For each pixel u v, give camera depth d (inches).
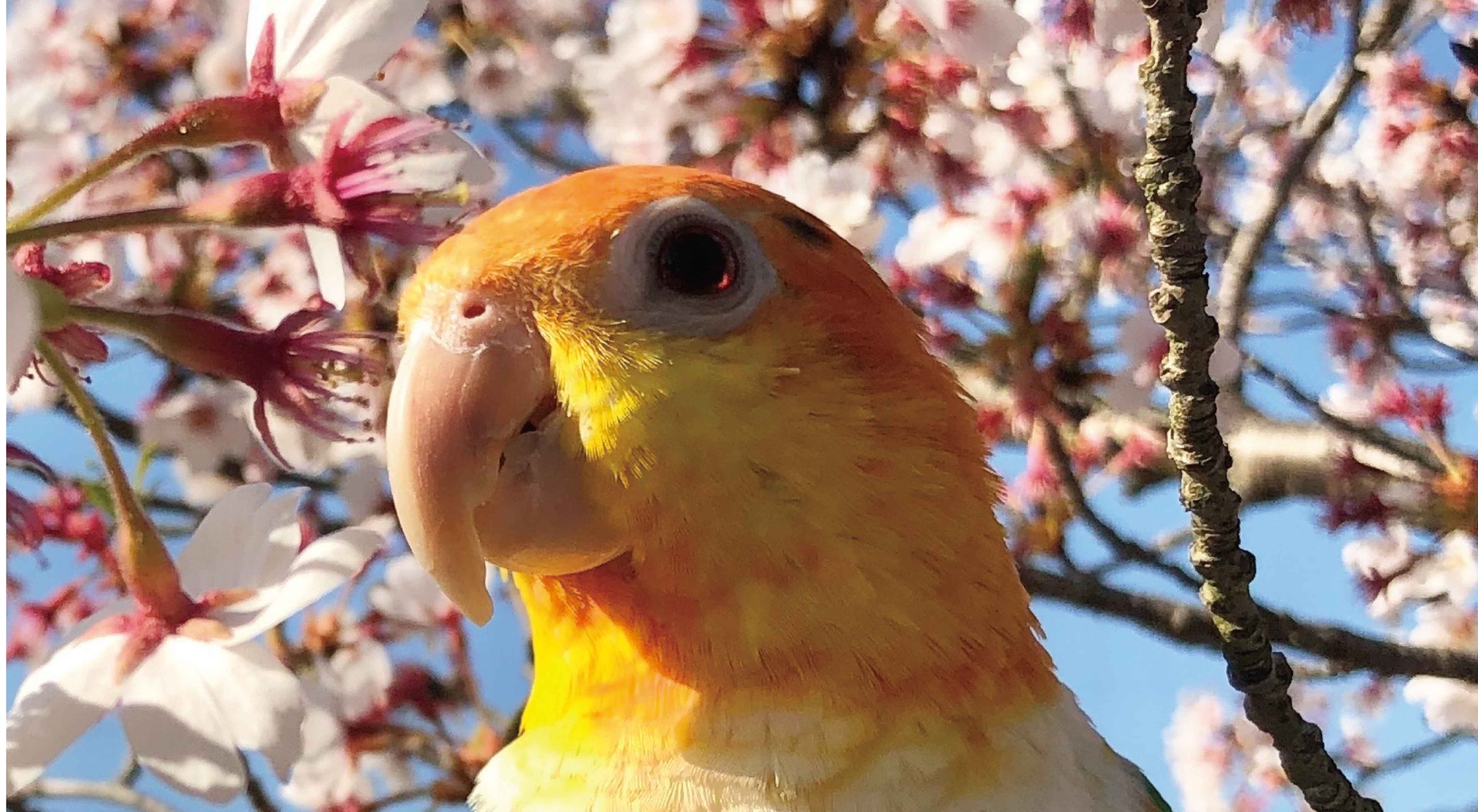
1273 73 20.1
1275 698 10.8
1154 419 15.2
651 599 10.0
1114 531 13.5
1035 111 15.3
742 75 15.0
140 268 14.9
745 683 10.0
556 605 10.2
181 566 10.0
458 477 9.9
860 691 9.9
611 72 15.3
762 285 10.0
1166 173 9.9
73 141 14.6
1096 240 14.6
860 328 10.2
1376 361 20.7
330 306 10.2
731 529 9.9
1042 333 13.4
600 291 9.9
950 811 9.9
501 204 10.3
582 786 10.0
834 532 9.9
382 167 9.6
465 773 15.8
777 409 9.9
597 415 9.9
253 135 9.6
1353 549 18.8
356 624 16.3
